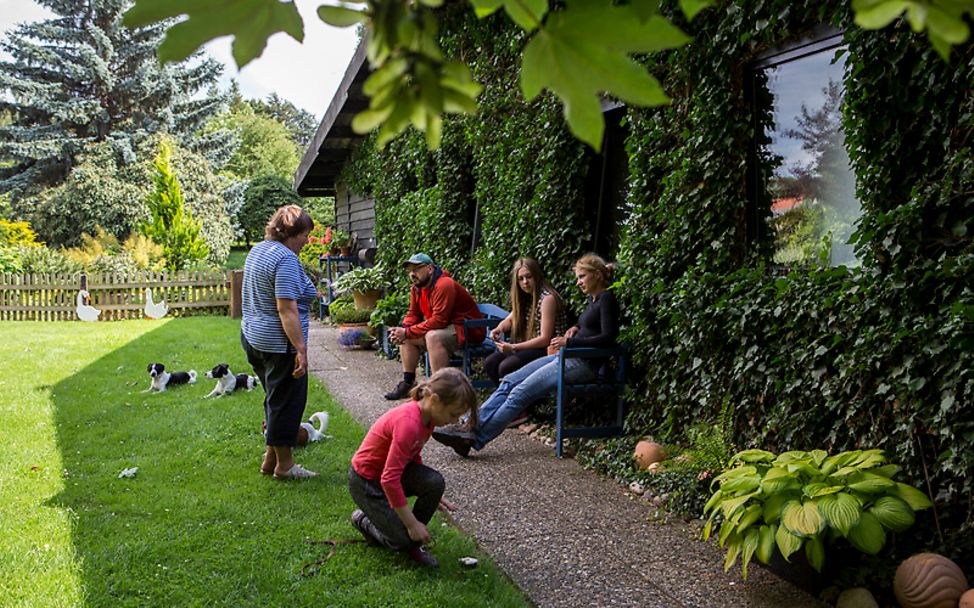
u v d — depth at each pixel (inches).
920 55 119.7
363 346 386.0
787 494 111.0
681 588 118.6
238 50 27.9
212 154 1343.5
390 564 124.9
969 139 114.1
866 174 130.0
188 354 363.6
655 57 187.2
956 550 111.4
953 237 116.0
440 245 354.0
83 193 1058.1
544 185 242.2
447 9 302.4
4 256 623.5
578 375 195.5
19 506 150.6
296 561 125.6
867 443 129.6
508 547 134.9
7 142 1167.0
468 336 253.0
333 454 188.5
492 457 192.2
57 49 1230.9
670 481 156.3
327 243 583.8
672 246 183.2
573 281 232.5
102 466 177.8
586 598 115.6
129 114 1259.8
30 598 111.5
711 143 171.6
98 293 575.8
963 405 111.4
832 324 136.1
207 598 113.0
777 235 167.2
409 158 396.5
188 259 812.6
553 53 25.6
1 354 365.1
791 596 115.6
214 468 176.6
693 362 172.7
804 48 153.6
